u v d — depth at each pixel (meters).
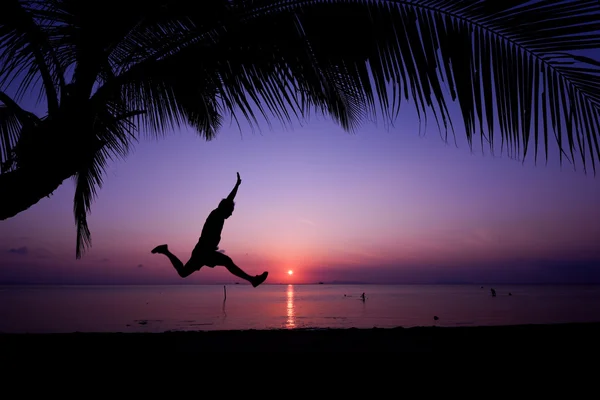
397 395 3.93
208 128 4.54
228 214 3.68
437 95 2.27
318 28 2.64
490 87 2.13
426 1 2.23
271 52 2.83
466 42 2.16
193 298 121.25
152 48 3.25
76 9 2.80
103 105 2.93
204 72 3.08
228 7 2.71
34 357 4.88
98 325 35.31
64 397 3.77
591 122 1.94
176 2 2.69
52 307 68.38
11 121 4.94
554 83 2.00
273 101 3.00
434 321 41.03
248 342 5.65
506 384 4.17
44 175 2.56
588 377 4.37
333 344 5.54
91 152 2.72
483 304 78.19
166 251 3.72
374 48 2.46
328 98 3.00
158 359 4.85
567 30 1.90
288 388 4.07
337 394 3.92
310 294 163.25
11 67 3.11
